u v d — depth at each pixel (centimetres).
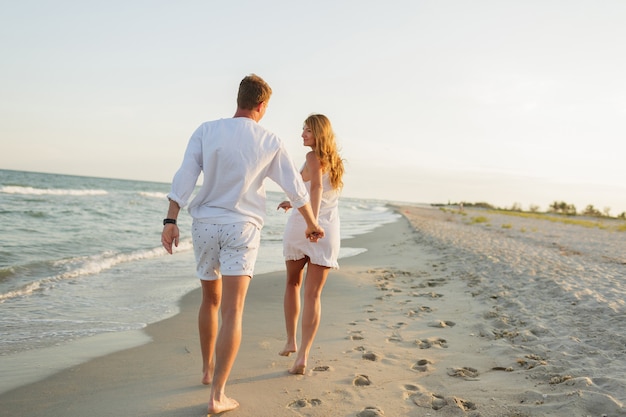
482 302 537
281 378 302
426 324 446
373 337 404
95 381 302
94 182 7694
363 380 296
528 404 251
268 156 250
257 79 261
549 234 1858
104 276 719
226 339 242
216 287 271
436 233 1755
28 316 475
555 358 329
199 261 259
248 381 295
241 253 247
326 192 319
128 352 367
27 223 1444
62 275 704
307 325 314
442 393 274
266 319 479
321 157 308
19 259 836
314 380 298
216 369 245
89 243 1123
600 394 249
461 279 700
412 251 1162
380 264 907
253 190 252
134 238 1290
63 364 336
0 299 546
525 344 372
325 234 317
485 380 295
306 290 319
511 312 482
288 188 255
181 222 1983
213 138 246
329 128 312
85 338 405
